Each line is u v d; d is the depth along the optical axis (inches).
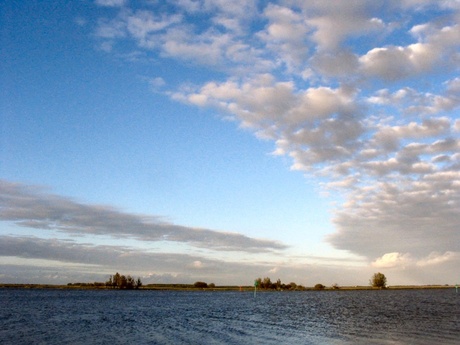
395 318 2842.0
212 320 2758.4
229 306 4594.0
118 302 5364.2
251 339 1782.7
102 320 2755.9
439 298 6914.4
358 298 7303.2
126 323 2541.8
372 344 1603.1
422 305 4643.2
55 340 1779.0
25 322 2596.0
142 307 4313.5
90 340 1772.9
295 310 3868.1
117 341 1739.7
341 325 2370.8
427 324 2379.4
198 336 1887.3
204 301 5949.8
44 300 5782.5
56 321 2674.7
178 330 2140.7
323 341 1707.7
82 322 2608.3
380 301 5880.9
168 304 4987.7
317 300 6456.7
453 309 3846.0
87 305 4596.5
